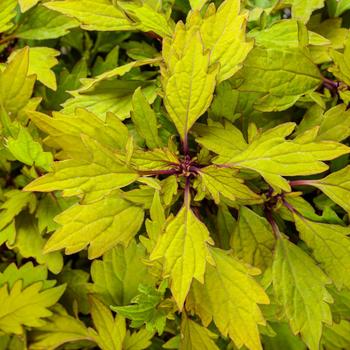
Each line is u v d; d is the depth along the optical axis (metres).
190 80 0.41
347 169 0.44
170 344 0.48
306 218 0.45
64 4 0.46
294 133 0.46
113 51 0.51
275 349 0.48
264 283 0.45
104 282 0.49
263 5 0.48
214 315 0.42
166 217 0.44
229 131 0.44
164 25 0.46
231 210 0.48
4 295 0.48
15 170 0.51
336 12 0.49
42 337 0.49
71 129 0.41
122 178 0.40
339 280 0.44
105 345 0.49
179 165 0.43
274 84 0.44
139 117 0.43
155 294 0.43
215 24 0.42
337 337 0.48
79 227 0.41
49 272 0.50
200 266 0.40
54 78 0.49
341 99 0.47
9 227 0.47
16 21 0.52
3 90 0.46
